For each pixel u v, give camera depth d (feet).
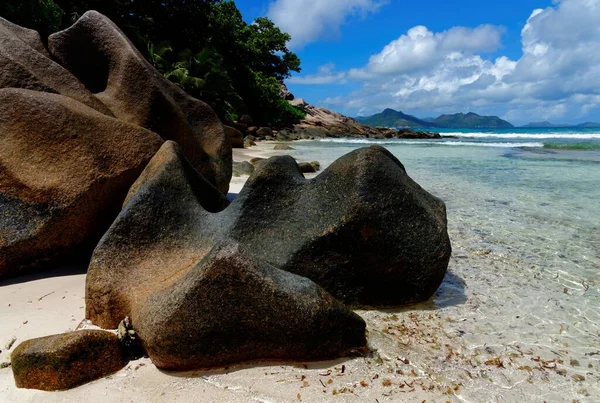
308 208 13.75
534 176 40.40
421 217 13.48
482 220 24.47
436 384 9.96
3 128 16.22
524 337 12.26
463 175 41.68
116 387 9.50
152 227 13.28
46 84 19.56
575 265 17.84
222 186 25.46
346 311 10.59
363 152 13.50
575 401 9.62
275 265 13.08
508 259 18.53
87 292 12.22
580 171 43.57
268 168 14.23
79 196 15.76
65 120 16.61
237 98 115.85
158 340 9.78
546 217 25.04
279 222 13.88
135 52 23.54
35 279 15.29
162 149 15.55
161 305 10.08
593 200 29.32
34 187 15.58
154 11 113.80
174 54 116.98
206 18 122.21
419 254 13.38
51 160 16.12
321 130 151.74
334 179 13.75
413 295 13.87
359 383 9.80
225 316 9.87
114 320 11.86
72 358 9.46
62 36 23.36
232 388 9.51
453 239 21.15
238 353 10.18
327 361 10.53
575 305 14.37
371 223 12.92
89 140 16.71
